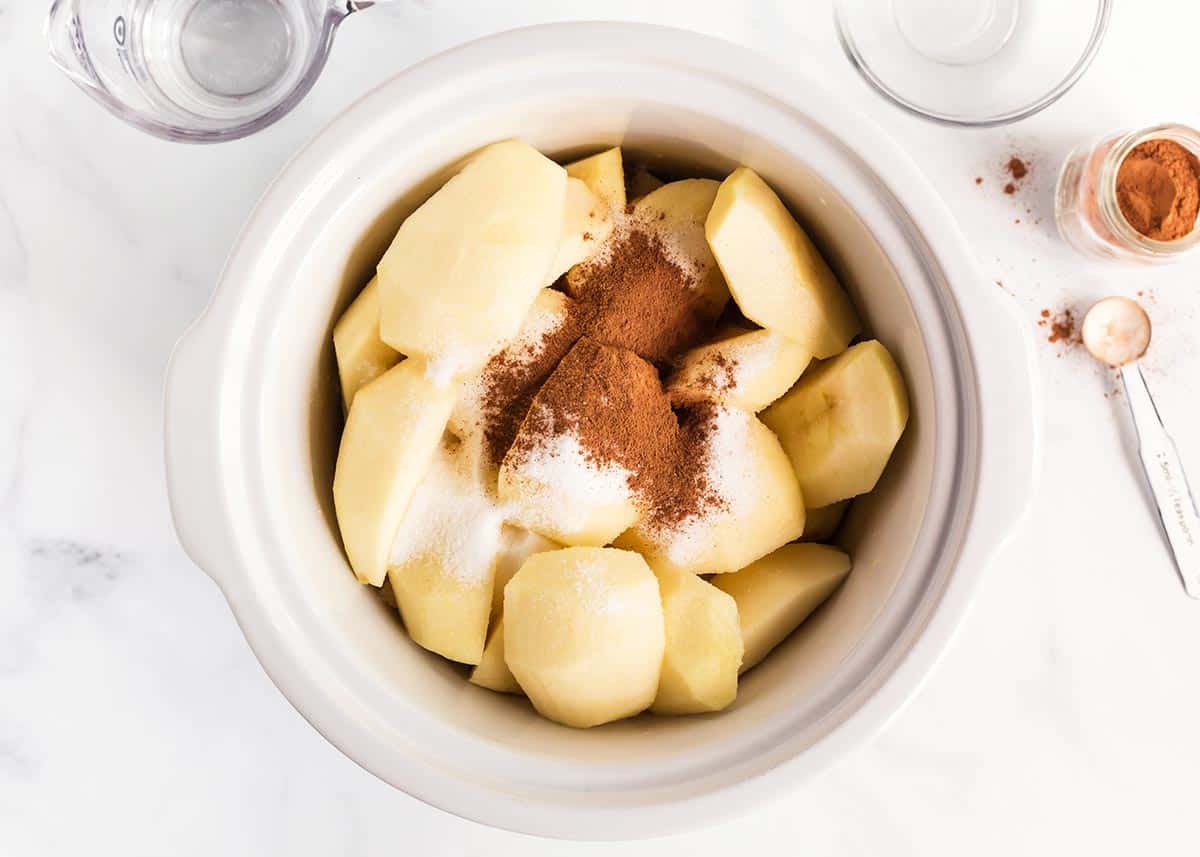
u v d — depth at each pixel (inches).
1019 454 19.9
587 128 21.4
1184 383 24.7
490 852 24.5
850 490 21.7
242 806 24.4
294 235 19.8
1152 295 24.7
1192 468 24.7
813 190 20.9
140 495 24.1
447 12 23.6
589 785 19.9
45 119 23.7
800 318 21.4
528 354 21.4
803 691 20.4
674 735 20.7
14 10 23.5
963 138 24.5
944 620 19.9
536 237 20.4
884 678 19.9
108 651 24.2
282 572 20.0
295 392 20.7
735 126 20.5
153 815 24.3
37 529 24.0
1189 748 24.8
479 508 21.2
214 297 19.6
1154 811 24.9
